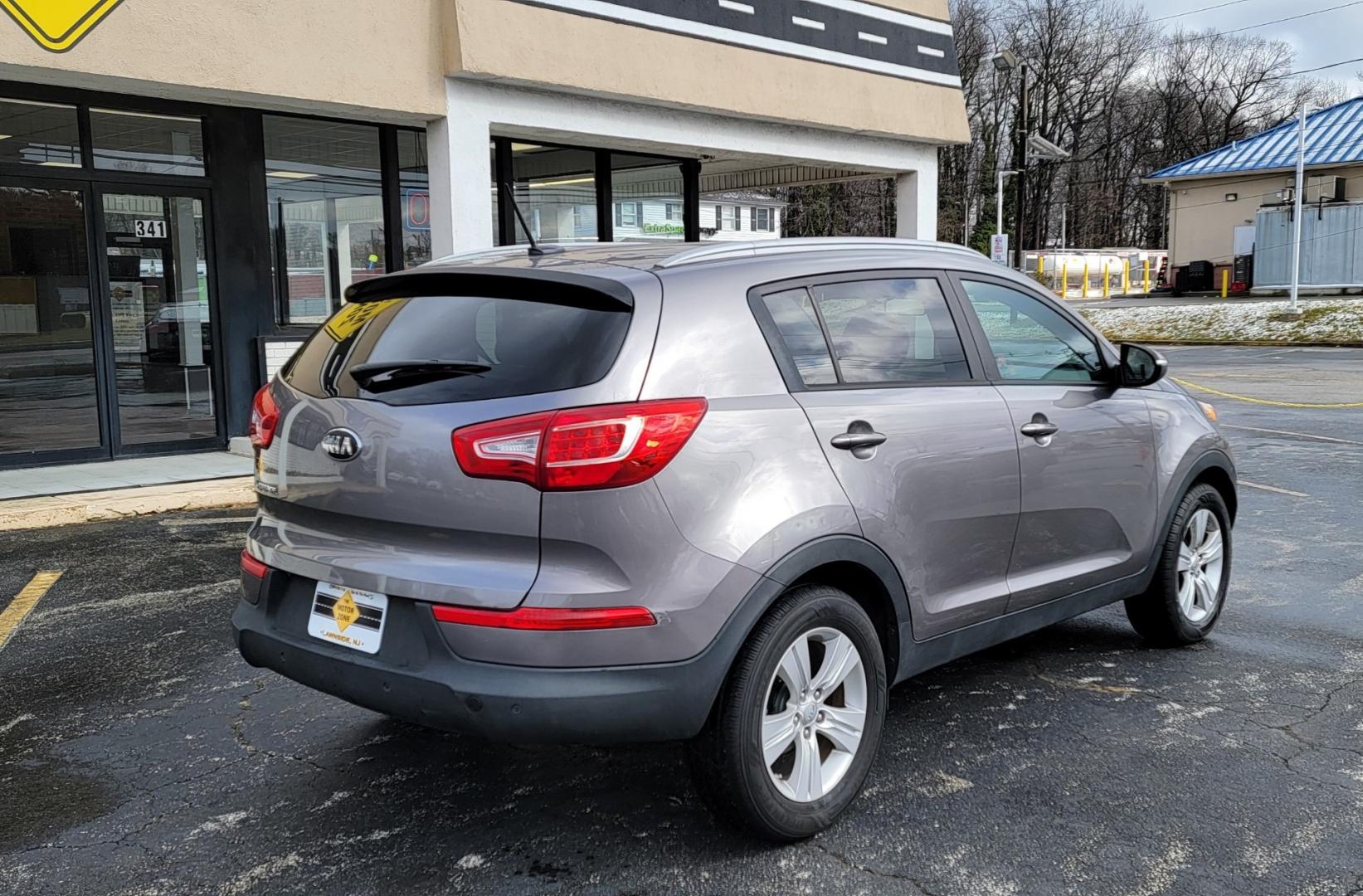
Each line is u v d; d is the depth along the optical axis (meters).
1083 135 74.31
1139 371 4.26
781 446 3.00
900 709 4.13
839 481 3.12
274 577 3.21
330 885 2.90
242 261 10.09
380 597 2.91
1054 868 2.95
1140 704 4.16
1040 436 3.85
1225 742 3.80
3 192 8.77
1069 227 75.94
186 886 2.89
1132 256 54.34
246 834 3.19
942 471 3.45
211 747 3.81
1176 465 4.52
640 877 2.93
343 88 9.20
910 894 2.83
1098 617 5.36
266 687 4.40
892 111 14.15
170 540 6.92
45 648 4.86
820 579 3.22
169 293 9.80
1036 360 4.04
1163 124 76.56
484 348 2.96
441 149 10.02
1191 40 75.50
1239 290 37.38
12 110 8.72
